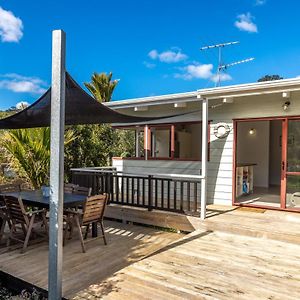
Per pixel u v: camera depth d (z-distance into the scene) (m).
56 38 3.19
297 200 6.47
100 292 3.25
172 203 7.45
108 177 7.36
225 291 3.24
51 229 3.21
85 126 11.80
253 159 10.74
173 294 3.18
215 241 5.04
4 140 8.99
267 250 4.58
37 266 4.27
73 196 5.48
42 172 8.99
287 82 5.27
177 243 4.94
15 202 4.86
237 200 7.64
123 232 6.14
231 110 7.28
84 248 4.88
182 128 9.18
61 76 3.19
